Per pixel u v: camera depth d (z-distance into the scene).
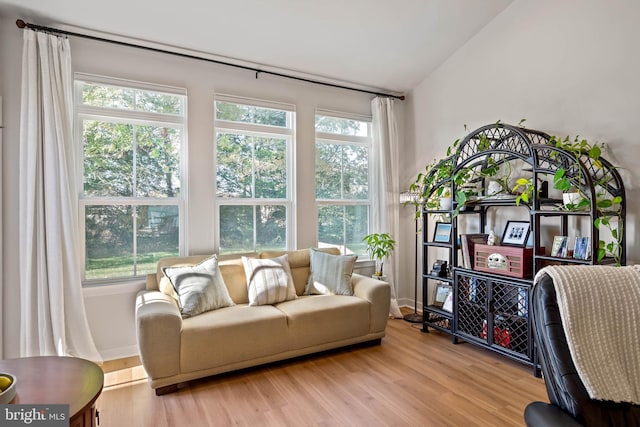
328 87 4.09
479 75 3.62
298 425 2.07
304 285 3.54
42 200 2.65
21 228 2.61
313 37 3.29
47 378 1.41
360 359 2.97
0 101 2.64
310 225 3.96
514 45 3.31
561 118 2.97
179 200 3.33
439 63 4.00
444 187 3.57
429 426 2.06
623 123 2.62
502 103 3.41
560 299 1.36
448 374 2.70
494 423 2.08
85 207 2.98
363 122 4.38
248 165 3.67
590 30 2.79
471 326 3.19
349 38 3.38
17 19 2.67
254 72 3.64
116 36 2.96
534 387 2.50
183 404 2.29
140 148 3.19
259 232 3.72
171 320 2.38
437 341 3.38
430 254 4.21
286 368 2.80
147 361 2.33
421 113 4.29
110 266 3.07
